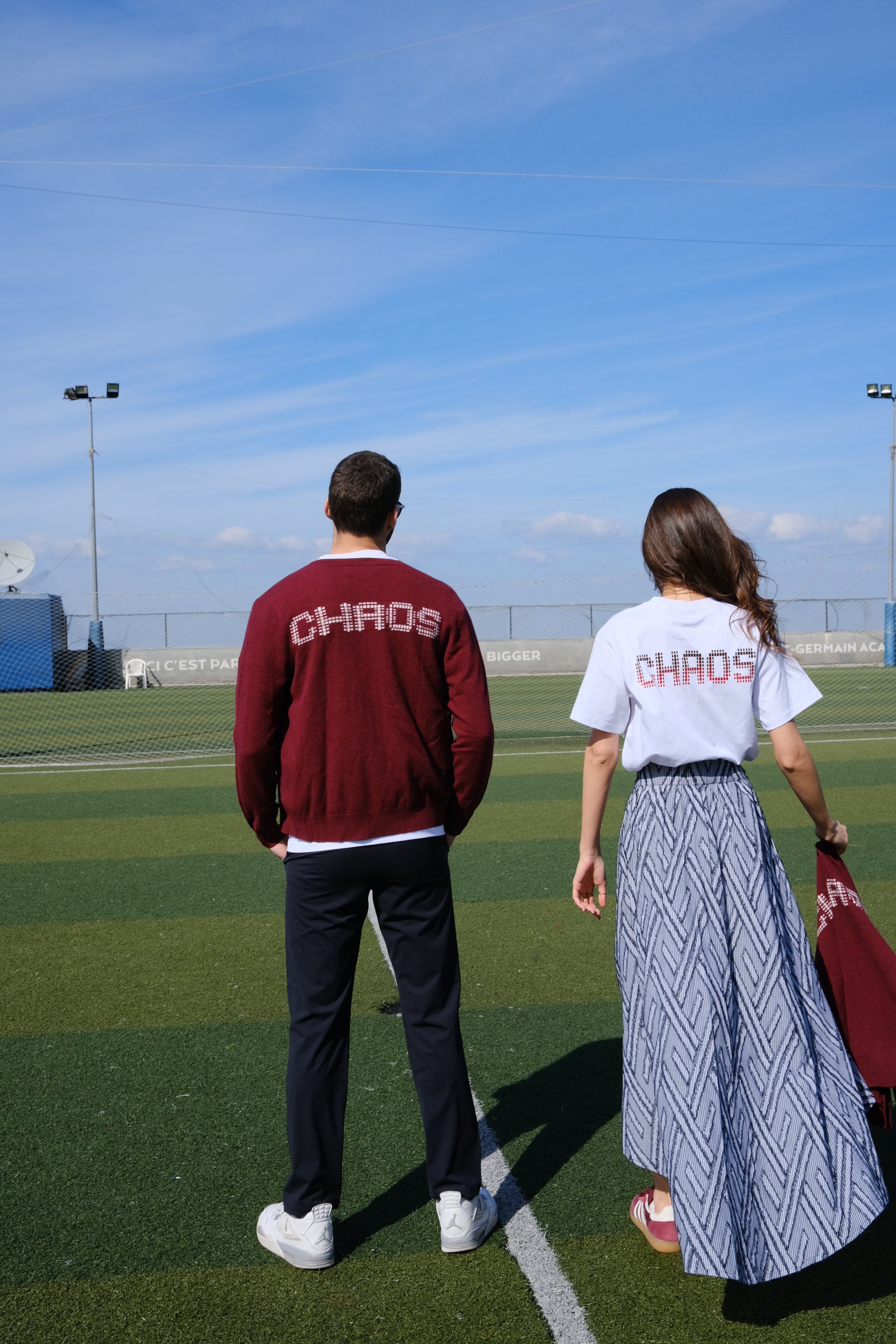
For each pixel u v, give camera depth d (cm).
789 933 226
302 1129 241
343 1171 286
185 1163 288
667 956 219
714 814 225
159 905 570
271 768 236
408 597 233
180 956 480
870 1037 233
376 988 435
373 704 231
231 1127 310
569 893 585
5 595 2653
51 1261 243
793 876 609
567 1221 260
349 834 233
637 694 228
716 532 231
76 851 712
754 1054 216
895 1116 297
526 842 720
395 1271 239
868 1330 216
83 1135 305
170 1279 237
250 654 230
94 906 568
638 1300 227
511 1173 283
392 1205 269
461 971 454
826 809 238
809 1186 206
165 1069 353
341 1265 242
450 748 243
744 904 221
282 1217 245
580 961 466
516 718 1666
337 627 228
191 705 2122
